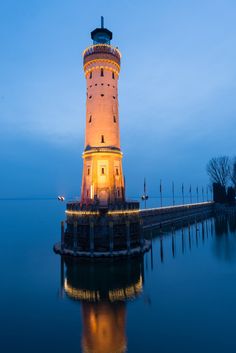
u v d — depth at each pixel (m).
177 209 89.31
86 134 49.62
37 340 20.38
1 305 26.84
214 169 126.31
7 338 20.70
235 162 121.38
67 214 46.38
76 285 32.22
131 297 28.48
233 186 126.94
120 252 39.56
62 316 24.31
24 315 24.62
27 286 32.19
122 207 42.81
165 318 23.58
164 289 30.59
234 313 24.30
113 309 25.67
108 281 33.25
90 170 47.00
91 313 24.86
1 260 43.94
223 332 21.08
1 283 33.22
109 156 46.88
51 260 43.31
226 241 59.72
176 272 37.12
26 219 119.69
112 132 48.38
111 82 49.72
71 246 43.66
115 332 21.45
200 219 101.06
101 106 48.12
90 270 36.53
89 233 40.97
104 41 53.16
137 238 44.94
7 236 70.62
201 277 34.84
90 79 49.84
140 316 24.08
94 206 41.41
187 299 27.66
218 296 28.25
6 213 156.75
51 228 87.25
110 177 46.34
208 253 48.44
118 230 41.97
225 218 103.50
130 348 19.16
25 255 47.72
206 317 23.61
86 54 50.41
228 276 35.16
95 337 20.70
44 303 27.28
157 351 18.73
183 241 59.88
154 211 73.12
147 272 37.16
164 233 70.62
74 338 20.61
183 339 20.20
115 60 50.38
